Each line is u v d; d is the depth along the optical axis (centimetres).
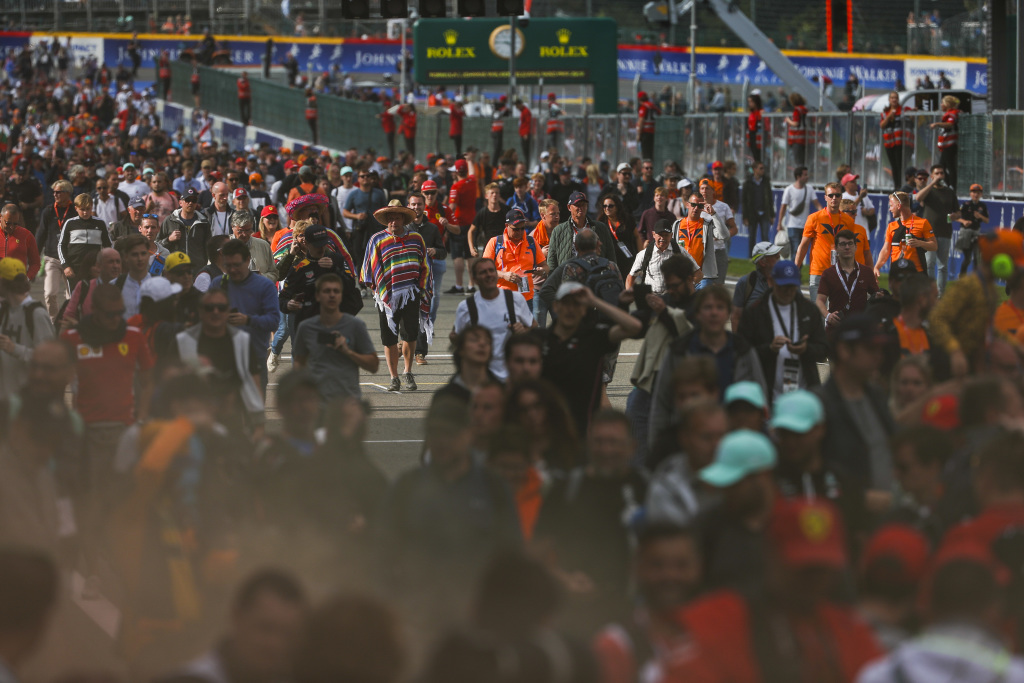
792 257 8756
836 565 1497
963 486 2059
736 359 2869
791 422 2119
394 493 2095
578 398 3034
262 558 2128
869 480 2386
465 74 18625
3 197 7744
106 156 14550
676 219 6475
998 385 2216
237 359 2972
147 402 2869
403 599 2047
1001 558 1792
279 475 2178
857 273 4097
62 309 4112
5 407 2241
